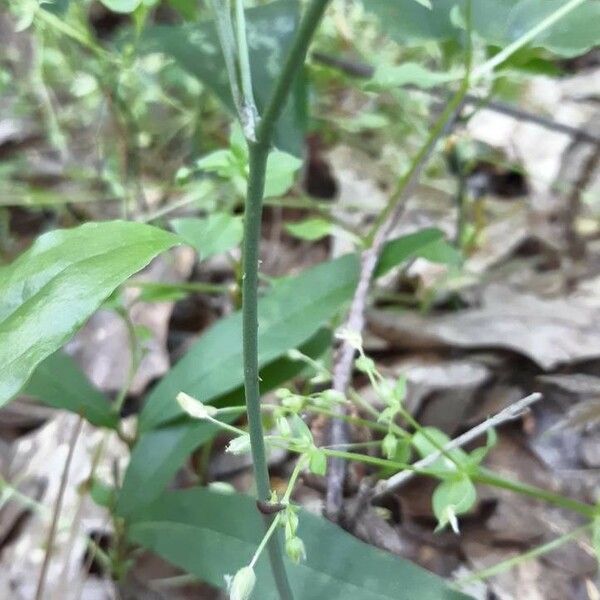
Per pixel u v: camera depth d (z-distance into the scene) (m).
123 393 0.21
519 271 0.30
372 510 0.17
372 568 0.14
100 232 0.12
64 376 0.19
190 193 0.28
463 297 0.28
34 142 0.38
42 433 0.25
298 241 0.33
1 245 0.33
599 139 0.30
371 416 0.21
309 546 0.14
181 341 0.28
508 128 0.37
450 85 0.27
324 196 0.37
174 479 0.23
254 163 0.09
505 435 0.23
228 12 0.10
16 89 0.34
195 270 0.30
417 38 0.19
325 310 0.19
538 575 0.19
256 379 0.11
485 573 0.17
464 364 0.24
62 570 0.21
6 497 0.21
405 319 0.26
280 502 0.12
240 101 0.09
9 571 0.21
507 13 0.19
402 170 0.33
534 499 0.21
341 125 0.33
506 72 0.19
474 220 0.32
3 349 0.11
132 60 0.24
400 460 0.16
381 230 0.21
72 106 0.34
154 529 0.17
